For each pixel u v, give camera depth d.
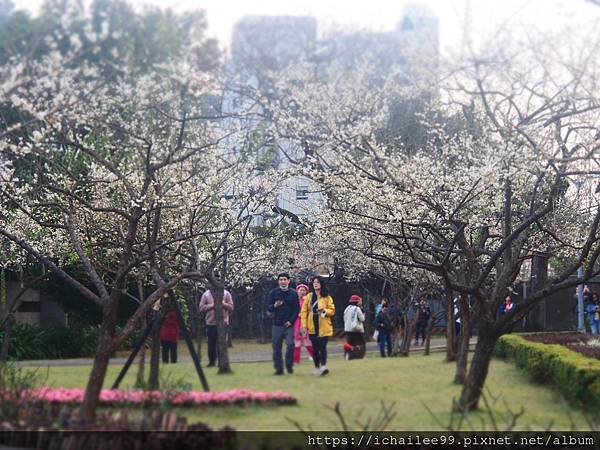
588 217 19.36
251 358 19.75
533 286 23.59
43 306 24.31
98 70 11.70
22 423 8.84
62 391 10.88
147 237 12.58
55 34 11.21
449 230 15.34
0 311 21.30
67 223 13.74
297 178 19.14
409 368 14.70
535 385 12.55
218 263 17.20
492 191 14.15
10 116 12.45
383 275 22.53
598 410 10.12
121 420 8.74
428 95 18.95
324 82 19.14
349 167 15.64
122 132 13.56
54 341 20.36
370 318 29.14
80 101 11.66
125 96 12.38
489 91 13.40
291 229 22.86
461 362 12.69
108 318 11.07
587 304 27.45
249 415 9.88
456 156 16.16
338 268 26.61
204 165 14.50
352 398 11.09
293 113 19.00
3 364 13.33
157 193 12.81
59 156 15.38
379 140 18.61
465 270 14.99
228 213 17.06
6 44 10.99
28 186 14.86
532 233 17.45
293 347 14.32
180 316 11.88
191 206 13.71
